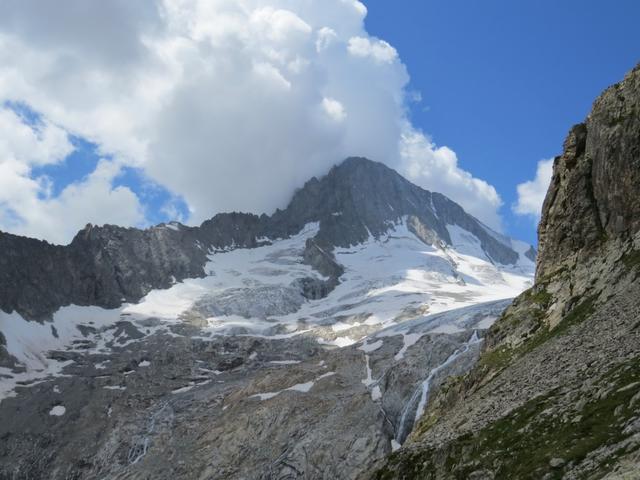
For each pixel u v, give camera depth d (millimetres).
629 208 80625
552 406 52312
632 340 54469
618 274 73375
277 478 188250
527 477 43656
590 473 39250
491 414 61469
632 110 84500
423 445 65812
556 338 71000
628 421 41906
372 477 65312
